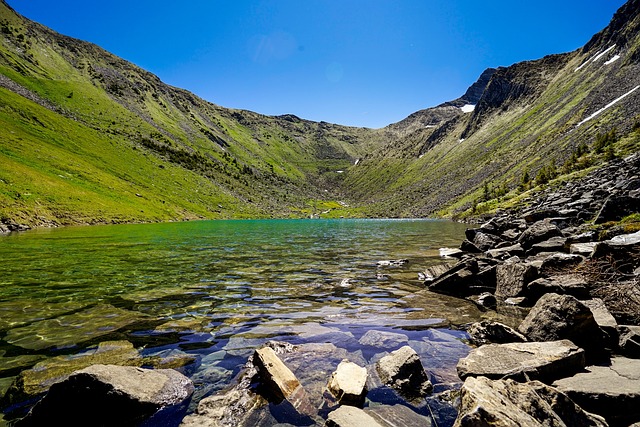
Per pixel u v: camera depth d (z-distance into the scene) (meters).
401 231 65.88
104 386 6.41
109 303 14.15
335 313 13.04
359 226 90.94
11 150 91.00
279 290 16.78
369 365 8.59
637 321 10.14
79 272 21.12
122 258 27.50
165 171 173.38
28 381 7.45
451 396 7.10
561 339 8.96
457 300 14.84
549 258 15.43
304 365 8.53
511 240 27.80
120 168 141.62
